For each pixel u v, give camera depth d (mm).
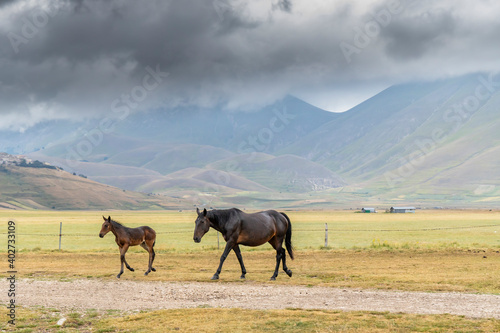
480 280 16422
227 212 17891
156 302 13758
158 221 135000
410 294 14188
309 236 60062
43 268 21312
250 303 13320
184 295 14648
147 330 10578
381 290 14984
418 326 10398
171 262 23781
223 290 15328
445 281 16391
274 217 18438
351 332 10062
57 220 146750
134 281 17391
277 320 11133
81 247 42469
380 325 10531
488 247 29375
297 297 14055
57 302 13812
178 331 10414
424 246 30562
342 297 13938
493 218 130750
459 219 126812
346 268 20594
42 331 10789
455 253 25922
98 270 20594
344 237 57594
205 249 31781
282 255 18422
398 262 22516
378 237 56469
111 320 11602
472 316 11266
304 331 10172
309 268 20781
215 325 10773
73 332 10648
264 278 17812
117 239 18906
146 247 20031
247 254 27484
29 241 51219
